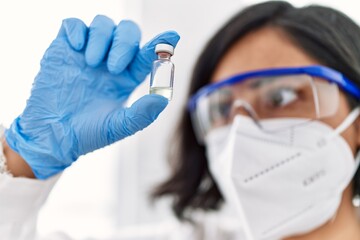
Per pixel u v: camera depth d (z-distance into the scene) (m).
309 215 0.96
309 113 0.98
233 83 1.08
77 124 0.71
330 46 0.99
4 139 0.74
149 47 0.72
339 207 1.04
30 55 1.08
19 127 0.73
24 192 0.71
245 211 0.99
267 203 0.97
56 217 1.59
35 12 1.11
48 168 0.72
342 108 0.98
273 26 1.08
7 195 0.70
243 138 0.99
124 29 0.75
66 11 1.12
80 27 0.74
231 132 1.04
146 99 0.63
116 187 1.83
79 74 0.73
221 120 1.16
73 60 0.73
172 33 0.66
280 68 0.99
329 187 0.96
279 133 0.98
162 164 1.89
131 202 1.84
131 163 1.88
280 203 0.97
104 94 0.75
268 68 1.03
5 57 1.06
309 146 0.96
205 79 1.27
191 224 1.56
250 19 1.09
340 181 0.96
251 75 1.03
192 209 1.55
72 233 1.56
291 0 1.33
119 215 1.80
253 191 0.98
